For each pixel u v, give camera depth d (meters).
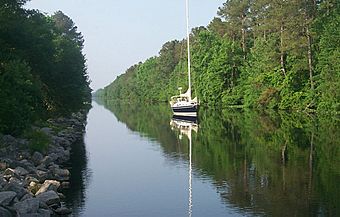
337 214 17.19
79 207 19.02
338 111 58.75
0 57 32.91
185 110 63.38
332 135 38.22
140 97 159.50
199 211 18.17
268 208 18.19
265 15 78.31
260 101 74.50
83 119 69.38
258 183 22.34
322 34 62.09
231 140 38.31
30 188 19.75
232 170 25.72
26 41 37.16
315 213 17.36
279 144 34.38
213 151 32.84
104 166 28.12
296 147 32.56
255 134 41.47
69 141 39.94
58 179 24.33
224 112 73.62
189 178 24.19
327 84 58.97
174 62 138.00
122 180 24.02
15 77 31.33
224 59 89.69
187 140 40.16
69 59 53.09
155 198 20.31
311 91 64.94
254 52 80.56
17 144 28.39
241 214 17.58
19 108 30.47
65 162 29.73
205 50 95.75
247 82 83.62
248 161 28.11
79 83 57.91
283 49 66.00
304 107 66.25
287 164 26.56
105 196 20.77
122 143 39.72
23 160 25.06
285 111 68.44
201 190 21.50
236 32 96.25
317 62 65.25
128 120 69.81
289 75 70.06
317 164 26.19
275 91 72.44
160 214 17.97
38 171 23.84
